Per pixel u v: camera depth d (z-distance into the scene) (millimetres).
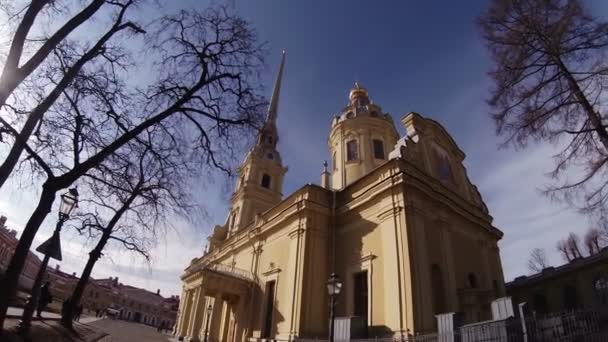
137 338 22797
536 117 12375
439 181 21703
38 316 14578
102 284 84125
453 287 18531
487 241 24703
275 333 20719
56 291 68688
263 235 26844
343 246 21203
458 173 26688
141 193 10578
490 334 10477
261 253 26484
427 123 25609
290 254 21875
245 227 30547
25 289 30734
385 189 19156
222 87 10891
